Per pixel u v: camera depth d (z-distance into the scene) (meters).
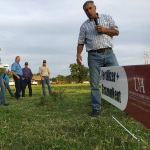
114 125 3.29
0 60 9.76
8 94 13.86
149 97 1.29
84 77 94.44
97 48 4.36
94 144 2.75
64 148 2.62
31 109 5.85
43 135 3.15
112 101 2.21
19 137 3.16
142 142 2.68
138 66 1.45
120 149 2.53
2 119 4.23
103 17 4.42
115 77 2.07
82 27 4.62
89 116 4.46
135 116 1.53
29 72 11.24
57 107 6.05
